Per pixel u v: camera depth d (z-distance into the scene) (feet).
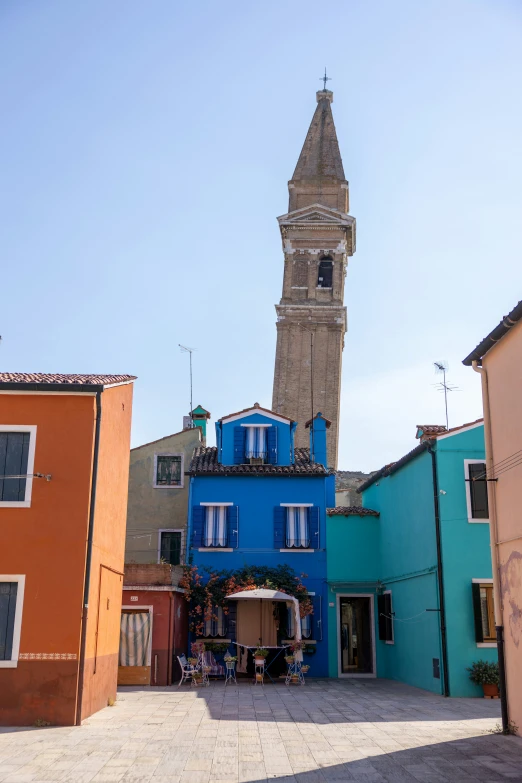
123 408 59.52
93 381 51.93
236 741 41.45
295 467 89.40
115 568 57.31
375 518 87.51
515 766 35.40
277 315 175.83
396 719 49.65
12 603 47.01
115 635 57.82
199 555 85.61
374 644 84.17
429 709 54.39
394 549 80.18
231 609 82.12
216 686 71.05
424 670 68.39
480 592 64.85
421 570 70.13
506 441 46.60
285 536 86.43
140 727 45.52
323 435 98.22
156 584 72.69
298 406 169.89
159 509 98.37
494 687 61.21
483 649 63.52
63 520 48.34
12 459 49.24
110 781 32.32
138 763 35.78
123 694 63.57
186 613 81.46
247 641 80.79
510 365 46.09
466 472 67.51
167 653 71.82
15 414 49.83
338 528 87.20
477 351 49.90
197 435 100.78
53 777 32.89
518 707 43.39
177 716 50.26
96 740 41.19
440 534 66.08
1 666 45.88
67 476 49.03
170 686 70.54
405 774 33.96
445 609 64.49
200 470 87.71
